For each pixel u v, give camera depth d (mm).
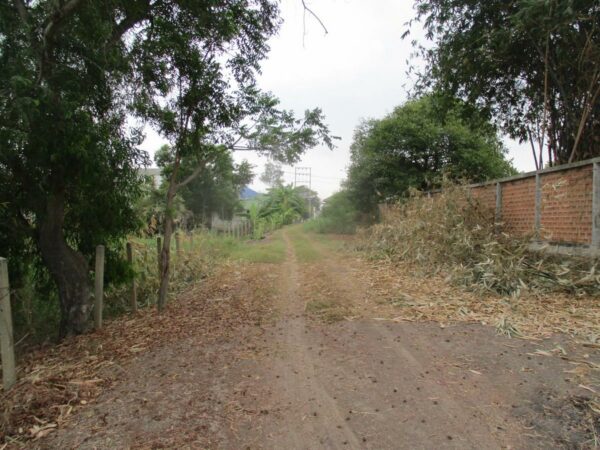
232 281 8797
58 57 4965
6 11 4504
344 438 2631
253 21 6301
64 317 5719
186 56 5797
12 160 4961
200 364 3979
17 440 2801
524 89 9602
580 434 2518
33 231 5809
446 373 3457
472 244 7273
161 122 6199
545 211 6770
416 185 15586
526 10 6617
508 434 2568
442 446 2490
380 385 3322
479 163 16203
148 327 5547
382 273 8297
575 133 8094
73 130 4730
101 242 6602
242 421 2885
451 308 5305
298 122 7145
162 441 2670
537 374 3322
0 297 3691
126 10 5340
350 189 19703
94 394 3443
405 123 16922
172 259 9688
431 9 9336
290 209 41594
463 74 9758
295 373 3650
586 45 7031
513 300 5371
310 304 6066
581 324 4367
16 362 4840
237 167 19234
